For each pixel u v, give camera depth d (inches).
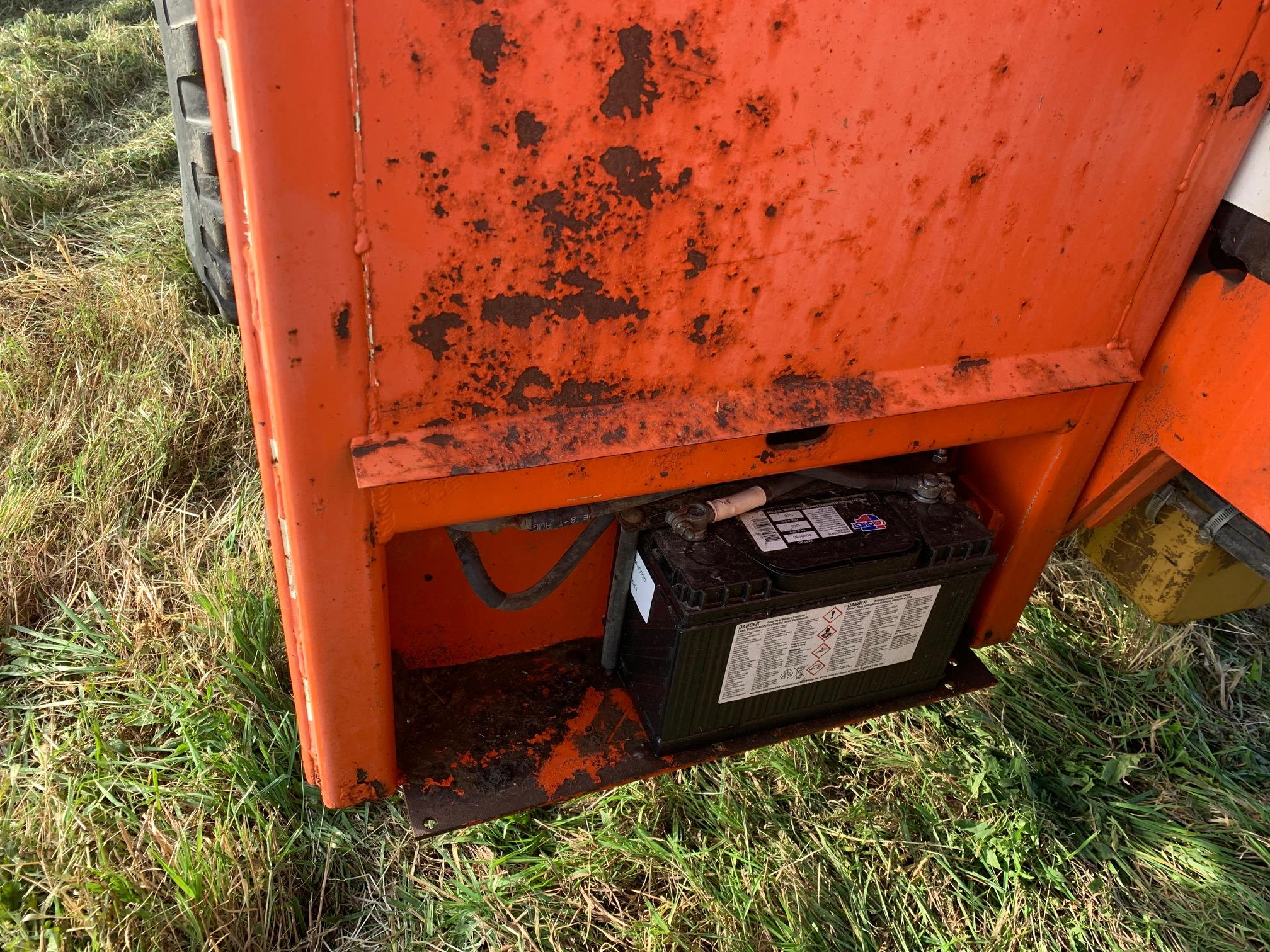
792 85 40.3
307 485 42.9
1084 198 49.8
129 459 112.2
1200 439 57.6
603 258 41.6
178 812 76.2
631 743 67.2
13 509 103.2
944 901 78.0
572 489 49.2
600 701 69.6
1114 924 76.7
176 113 120.8
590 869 76.6
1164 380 59.6
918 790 84.6
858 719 71.8
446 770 63.3
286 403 40.1
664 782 82.7
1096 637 103.3
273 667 89.5
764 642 62.4
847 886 77.5
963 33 42.0
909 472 70.2
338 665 50.8
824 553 62.0
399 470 42.3
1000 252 50.1
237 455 118.0
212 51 33.4
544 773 64.2
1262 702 98.2
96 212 167.0
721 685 63.9
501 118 36.4
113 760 81.4
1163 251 54.4
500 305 41.2
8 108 181.3
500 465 43.7
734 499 63.3
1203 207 53.3
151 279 142.4
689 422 47.6
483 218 38.5
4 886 69.4
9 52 199.0
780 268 45.4
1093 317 55.6
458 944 73.6
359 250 37.3
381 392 41.6
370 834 80.2
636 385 46.4
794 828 81.3
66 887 69.1
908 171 44.9
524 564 66.9
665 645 61.9
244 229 36.8
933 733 89.0
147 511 109.8
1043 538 68.9
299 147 34.2
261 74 32.4
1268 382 52.8
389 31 33.3
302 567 45.8
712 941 73.1
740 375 48.4
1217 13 46.4
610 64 36.8
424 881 76.5
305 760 60.8
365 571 47.4
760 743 69.1
